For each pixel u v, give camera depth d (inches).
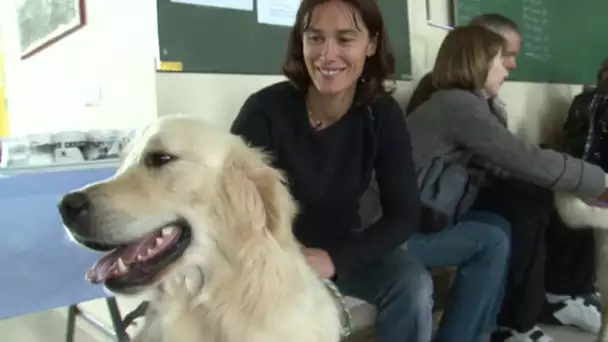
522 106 154.9
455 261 96.3
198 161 54.5
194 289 55.7
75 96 118.8
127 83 97.6
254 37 101.5
